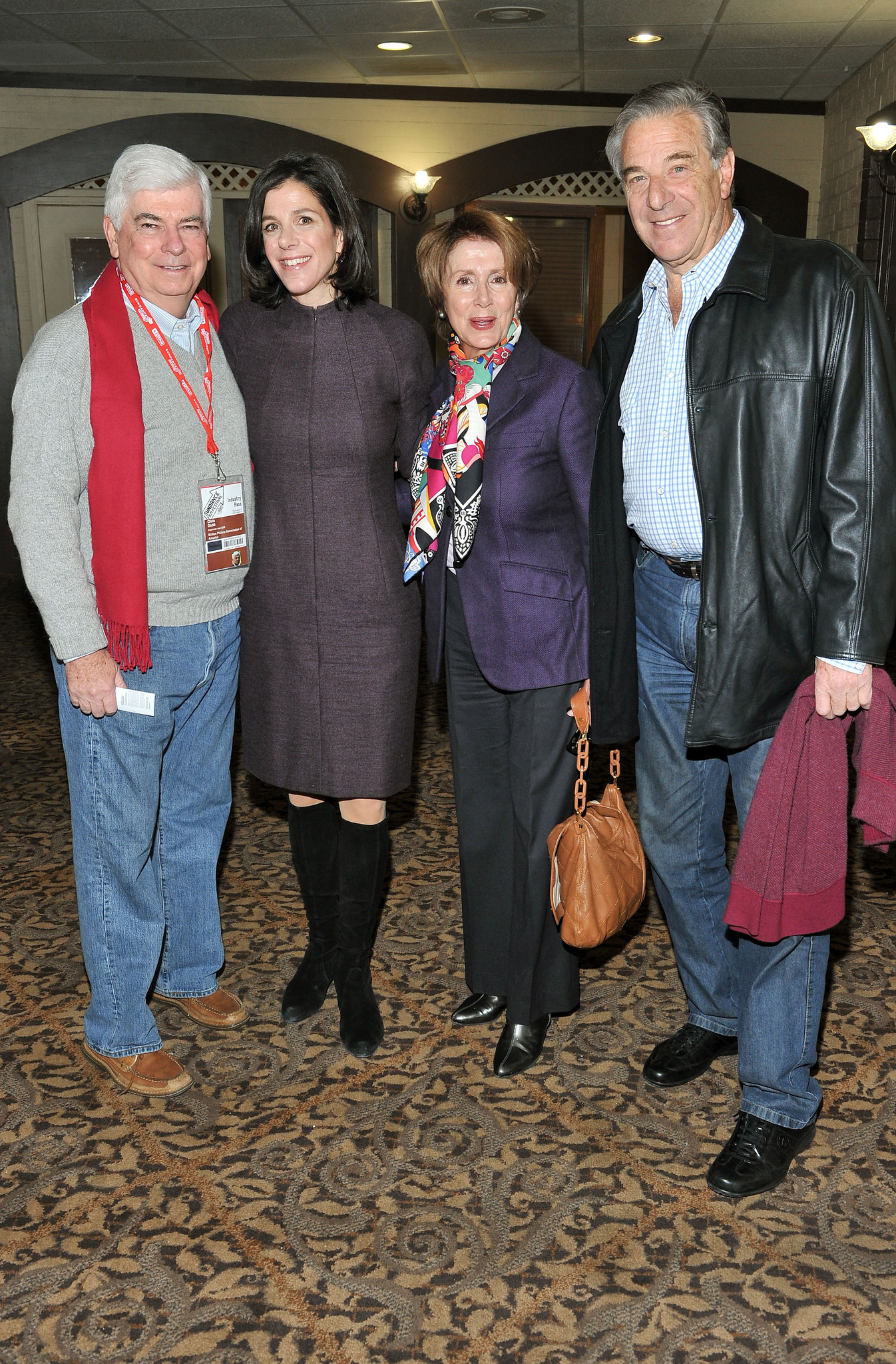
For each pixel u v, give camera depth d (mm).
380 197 8625
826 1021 2549
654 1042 2465
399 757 2354
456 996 2664
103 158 8367
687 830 2170
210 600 2166
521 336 2164
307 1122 2172
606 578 2094
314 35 7031
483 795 2352
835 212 8203
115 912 2188
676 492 1921
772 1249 1831
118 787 2119
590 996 2664
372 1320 1687
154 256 1959
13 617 7301
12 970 2803
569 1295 1732
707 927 2258
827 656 1787
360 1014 2449
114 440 1947
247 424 2217
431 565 2279
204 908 2482
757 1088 2025
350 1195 1962
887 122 6566
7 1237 1860
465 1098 2250
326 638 2258
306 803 2490
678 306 1924
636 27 6676
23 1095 2268
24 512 1939
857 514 1752
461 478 2117
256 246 2162
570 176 9109
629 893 2166
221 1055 2410
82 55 7645
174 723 2279
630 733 2166
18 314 8734
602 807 2232
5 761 4516
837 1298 1726
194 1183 1996
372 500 2236
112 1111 2215
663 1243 1845
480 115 8547
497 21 6617
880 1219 1901
